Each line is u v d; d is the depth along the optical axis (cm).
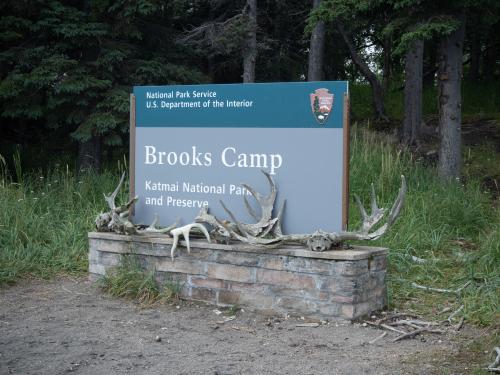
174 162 768
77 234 953
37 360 552
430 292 767
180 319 670
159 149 778
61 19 1277
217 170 738
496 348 563
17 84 1245
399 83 2662
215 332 628
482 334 629
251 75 1633
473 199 1086
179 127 763
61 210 1053
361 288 650
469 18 1409
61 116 1316
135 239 753
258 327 641
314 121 678
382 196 1063
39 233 957
